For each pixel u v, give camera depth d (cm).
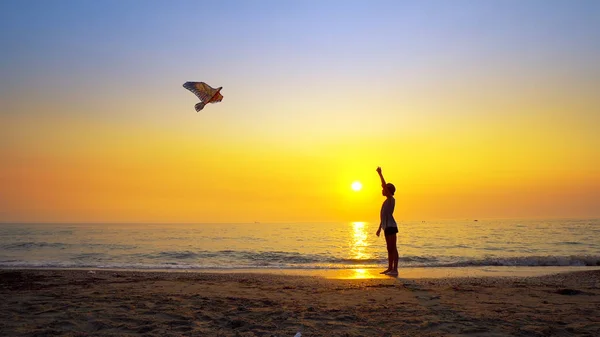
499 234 5019
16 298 783
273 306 721
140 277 1154
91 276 1167
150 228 8606
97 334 543
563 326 580
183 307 705
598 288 938
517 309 698
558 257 1734
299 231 6944
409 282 1047
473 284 1007
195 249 3045
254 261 2133
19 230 6950
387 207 1315
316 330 563
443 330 564
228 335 538
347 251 2809
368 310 688
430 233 5338
